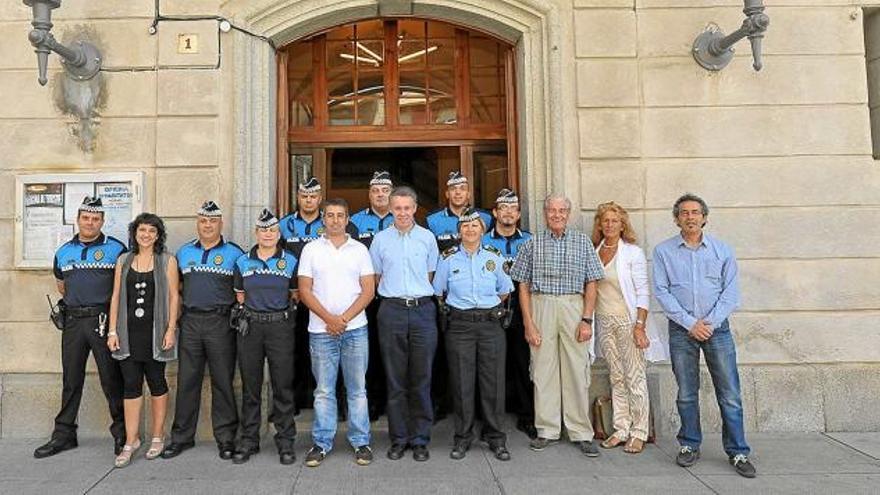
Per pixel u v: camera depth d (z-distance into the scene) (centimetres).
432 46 650
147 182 573
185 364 499
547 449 511
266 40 594
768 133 588
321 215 538
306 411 590
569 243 505
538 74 598
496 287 495
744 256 579
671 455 500
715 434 559
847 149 588
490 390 493
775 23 595
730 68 592
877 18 622
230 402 502
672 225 581
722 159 586
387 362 489
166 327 492
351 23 630
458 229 532
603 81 588
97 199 515
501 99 649
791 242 581
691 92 589
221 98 578
